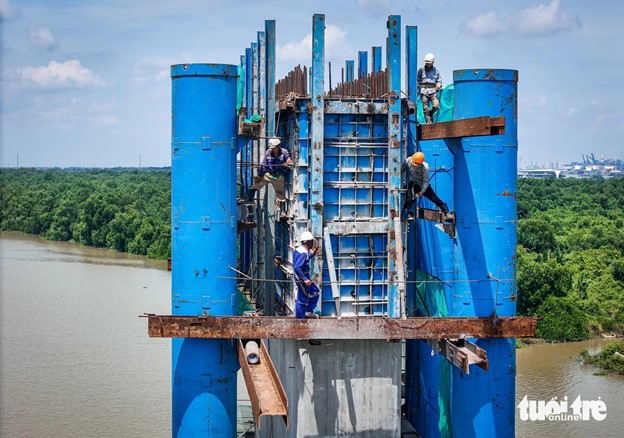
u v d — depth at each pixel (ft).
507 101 66.44
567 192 447.83
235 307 67.72
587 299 208.64
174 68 66.03
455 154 67.05
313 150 62.64
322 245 63.82
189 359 66.54
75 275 243.60
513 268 66.90
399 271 62.39
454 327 60.70
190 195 65.87
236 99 67.77
